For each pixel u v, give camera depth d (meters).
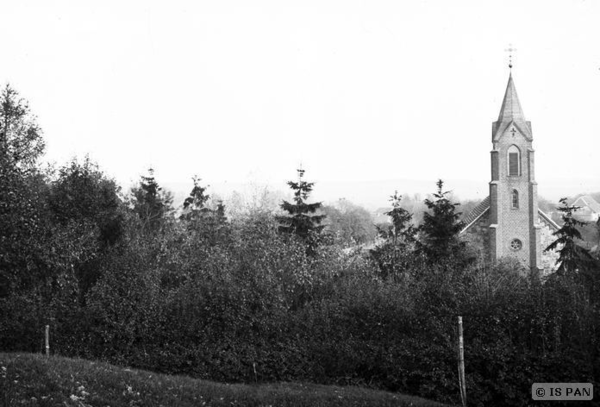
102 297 26.31
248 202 74.75
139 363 24.98
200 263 34.81
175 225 54.72
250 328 26.11
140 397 17.08
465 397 21.58
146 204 60.97
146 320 25.91
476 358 23.50
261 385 23.28
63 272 28.72
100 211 40.41
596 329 23.45
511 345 23.86
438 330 25.02
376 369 24.89
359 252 47.28
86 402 15.79
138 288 26.75
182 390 18.69
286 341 26.03
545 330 24.31
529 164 75.19
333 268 40.44
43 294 28.19
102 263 32.84
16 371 16.61
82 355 25.28
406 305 26.91
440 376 23.44
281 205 51.84
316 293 34.97
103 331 25.41
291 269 34.88
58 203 37.75
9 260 25.78
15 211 26.53
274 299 27.58
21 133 33.16
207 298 26.72
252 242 39.28
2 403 14.55
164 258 37.31
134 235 42.03
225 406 18.61
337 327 26.59
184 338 25.92
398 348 24.95
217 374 24.80
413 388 24.16
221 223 61.44
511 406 22.66
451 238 49.72
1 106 32.88
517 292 26.42
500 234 74.88
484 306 25.27
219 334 26.02
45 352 24.06
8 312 25.84
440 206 50.59
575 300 24.69
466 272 35.62
